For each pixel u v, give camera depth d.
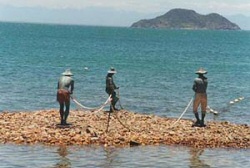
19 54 88.56
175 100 37.28
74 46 130.25
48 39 171.50
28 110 30.47
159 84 48.31
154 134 21.52
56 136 20.20
